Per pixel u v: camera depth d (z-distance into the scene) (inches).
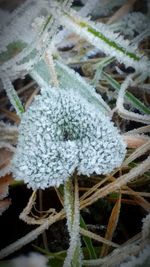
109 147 3.5
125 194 4.0
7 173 3.7
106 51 4.0
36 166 3.4
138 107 4.2
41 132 3.5
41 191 4.0
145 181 4.0
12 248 3.5
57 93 3.6
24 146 3.5
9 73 4.1
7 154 3.8
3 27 4.3
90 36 4.0
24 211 3.6
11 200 4.0
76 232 3.4
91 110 3.6
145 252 3.2
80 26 3.9
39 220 3.6
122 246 3.5
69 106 3.6
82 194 4.0
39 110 3.6
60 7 4.0
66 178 3.5
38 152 3.4
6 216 3.9
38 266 3.5
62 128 3.5
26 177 3.4
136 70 4.3
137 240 3.6
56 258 3.6
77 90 4.1
